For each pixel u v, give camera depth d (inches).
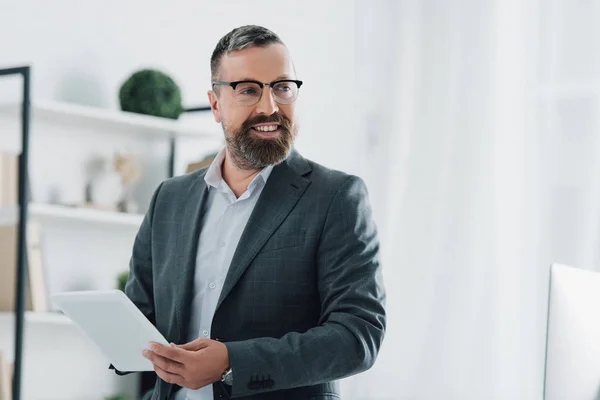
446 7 180.5
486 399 168.4
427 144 179.8
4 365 143.8
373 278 79.1
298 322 78.4
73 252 163.8
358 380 180.9
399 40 185.5
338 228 78.8
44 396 159.6
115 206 162.7
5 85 153.9
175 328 81.6
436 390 173.2
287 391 77.8
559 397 75.3
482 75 175.5
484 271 171.0
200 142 180.4
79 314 74.3
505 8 174.1
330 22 197.2
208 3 182.9
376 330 77.1
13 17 155.6
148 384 170.9
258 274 78.3
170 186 89.0
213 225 83.4
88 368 165.5
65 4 162.1
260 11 189.9
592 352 73.8
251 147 79.7
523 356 165.3
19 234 141.6
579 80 164.9
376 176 185.0
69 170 162.1
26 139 141.0
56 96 160.4
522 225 167.9
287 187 81.1
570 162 164.2
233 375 72.7
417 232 178.5
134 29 171.5
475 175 174.1
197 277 82.2
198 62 181.3
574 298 75.5
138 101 161.9
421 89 181.8
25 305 143.9
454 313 173.0
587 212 161.8
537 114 168.7
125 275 162.7
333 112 195.9
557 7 168.1
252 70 79.5
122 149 169.9
